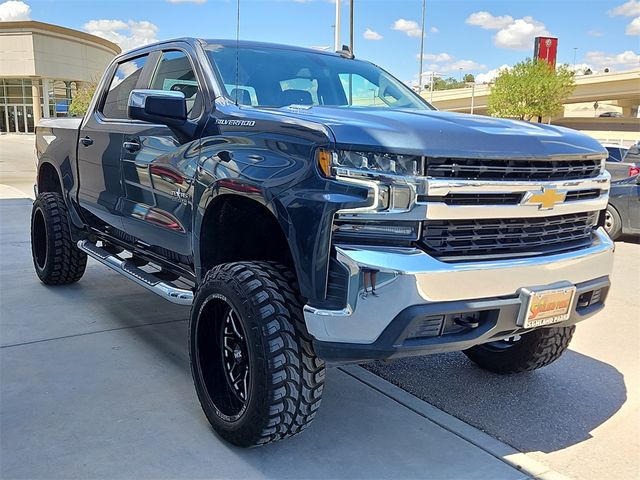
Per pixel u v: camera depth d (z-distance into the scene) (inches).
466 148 99.7
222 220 128.0
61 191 212.5
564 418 132.6
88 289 217.3
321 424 126.1
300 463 111.1
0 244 293.1
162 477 105.1
